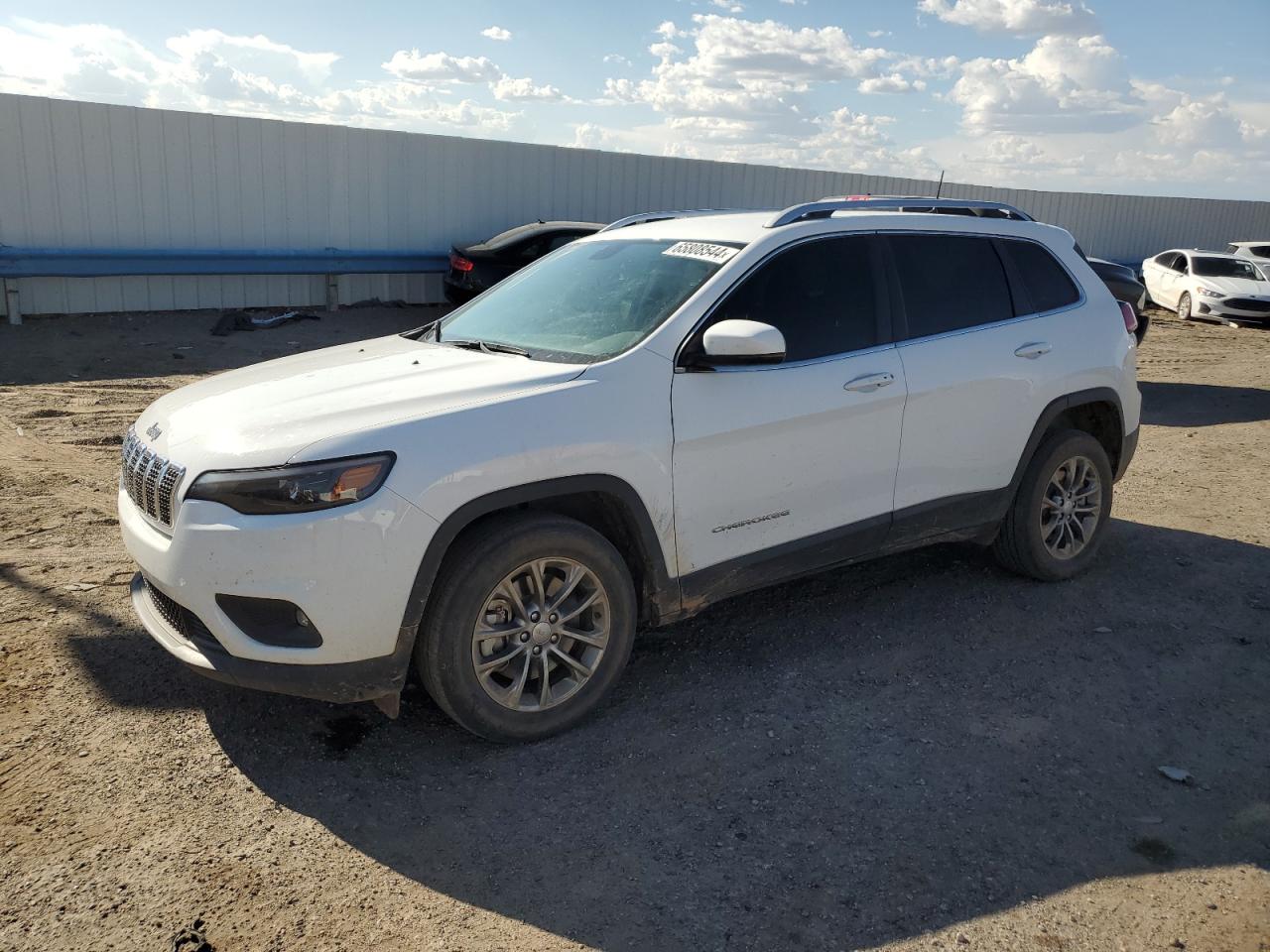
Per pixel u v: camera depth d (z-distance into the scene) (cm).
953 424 448
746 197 1909
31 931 256
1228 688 407
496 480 327
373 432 315
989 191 2364
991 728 372
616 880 284
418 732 362
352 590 309
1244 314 1883
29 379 967
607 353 373
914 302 445
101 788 318
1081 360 497
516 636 345
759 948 258
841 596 497
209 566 309
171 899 269
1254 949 259
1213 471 780
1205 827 313
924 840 304
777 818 313
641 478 358
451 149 1564
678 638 447
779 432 391
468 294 1402
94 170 1273
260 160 1400
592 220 1733
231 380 393
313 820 307
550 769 340
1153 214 2661
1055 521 507
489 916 268
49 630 423
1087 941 262
